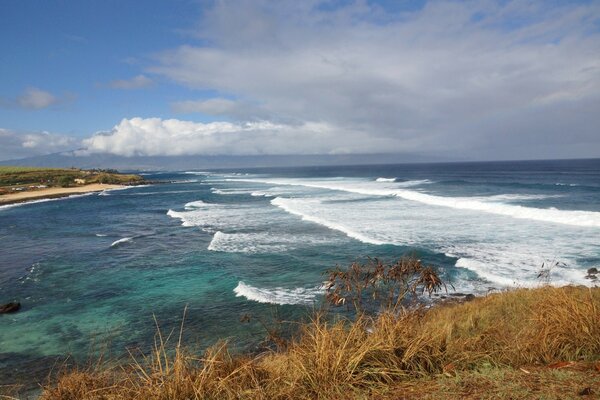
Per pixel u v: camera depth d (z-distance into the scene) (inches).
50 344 463.2
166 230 1224.8
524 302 358.6
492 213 1229.1
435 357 169.6
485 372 153.6
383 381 156.7
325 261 755.4
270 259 792.9
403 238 910.4
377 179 3681.1
